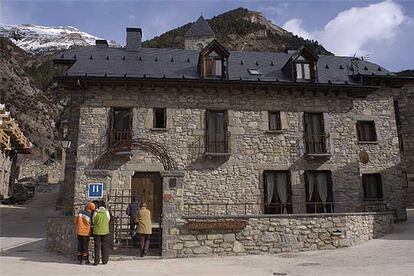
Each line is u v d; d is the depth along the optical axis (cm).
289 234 1047
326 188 1549
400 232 1330
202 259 940
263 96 1579
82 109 1471
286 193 1513
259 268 823
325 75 1709
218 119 1544
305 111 1591
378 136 1698
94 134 1452
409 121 2144
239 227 1008
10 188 2778
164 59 1739
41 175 3544
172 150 1470
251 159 1507
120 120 1502
